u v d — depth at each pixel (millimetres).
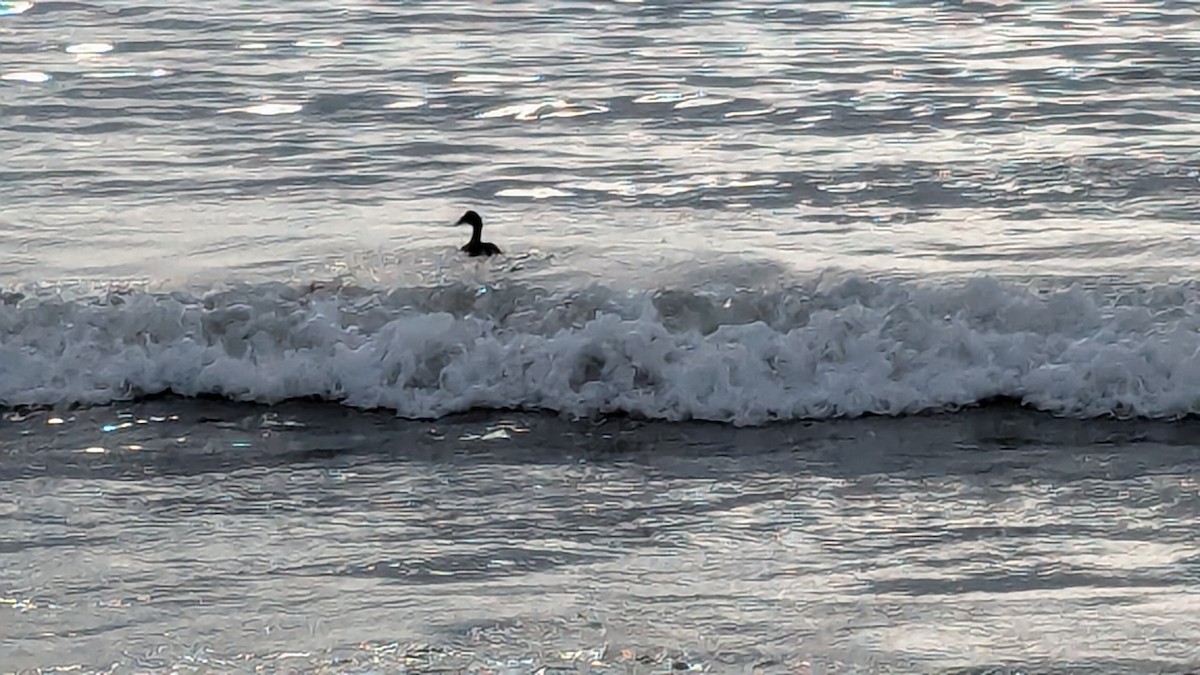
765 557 11992
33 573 11672
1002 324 14961
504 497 13016
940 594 11445
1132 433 14156
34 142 21625
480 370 14781
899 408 14578
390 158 21109
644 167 20547
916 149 21219
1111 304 15164
